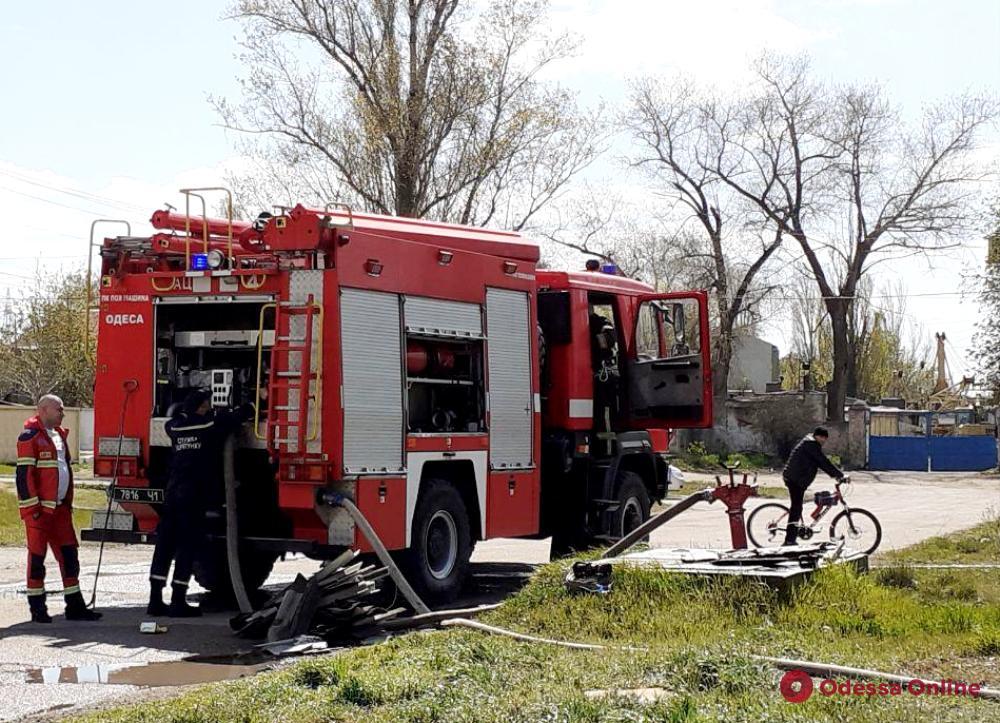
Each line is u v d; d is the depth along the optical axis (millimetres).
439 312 12680
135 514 12531
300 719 6742
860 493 38312
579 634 9812
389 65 34781
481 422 13273
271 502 12188
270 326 12070
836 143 56500
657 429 17156
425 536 12352
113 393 12469
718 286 57281
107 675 8875
